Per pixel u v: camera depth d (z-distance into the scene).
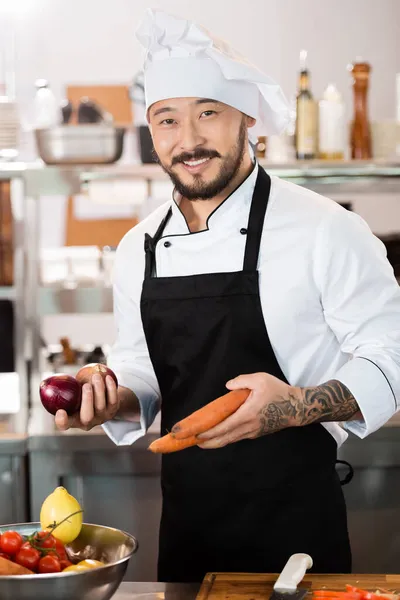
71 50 4.80
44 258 3.48
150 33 1.91
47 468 3.10
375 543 3.07
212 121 1.92
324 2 4.78
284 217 2.01
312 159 3.35
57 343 4.79
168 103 1.93
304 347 2.02
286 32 4.80
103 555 1.64
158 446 1.66
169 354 2.10
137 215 4.28
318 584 1.63
